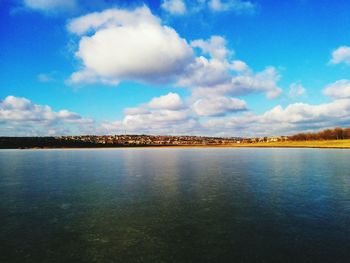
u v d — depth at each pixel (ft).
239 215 66.95
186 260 45.37
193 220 63.67
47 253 48.24
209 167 166.40
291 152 328.29
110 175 133.49
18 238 54.39
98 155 320.70
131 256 46.83
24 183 110.73
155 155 314.35
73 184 107.86
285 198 82.48
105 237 54.65
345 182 107.65
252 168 158.10
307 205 74.74
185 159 238.48
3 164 196.13
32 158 264.31
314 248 48.88
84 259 46.03
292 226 59.26
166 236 54.75
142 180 116.57
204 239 53.26
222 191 92.79
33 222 63.16
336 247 49.11
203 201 79.87
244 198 82.89
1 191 95.25
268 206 74.28
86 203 78.74
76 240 53.26
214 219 64.13
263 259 45.34
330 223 60.85
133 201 80.48
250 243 51.26
